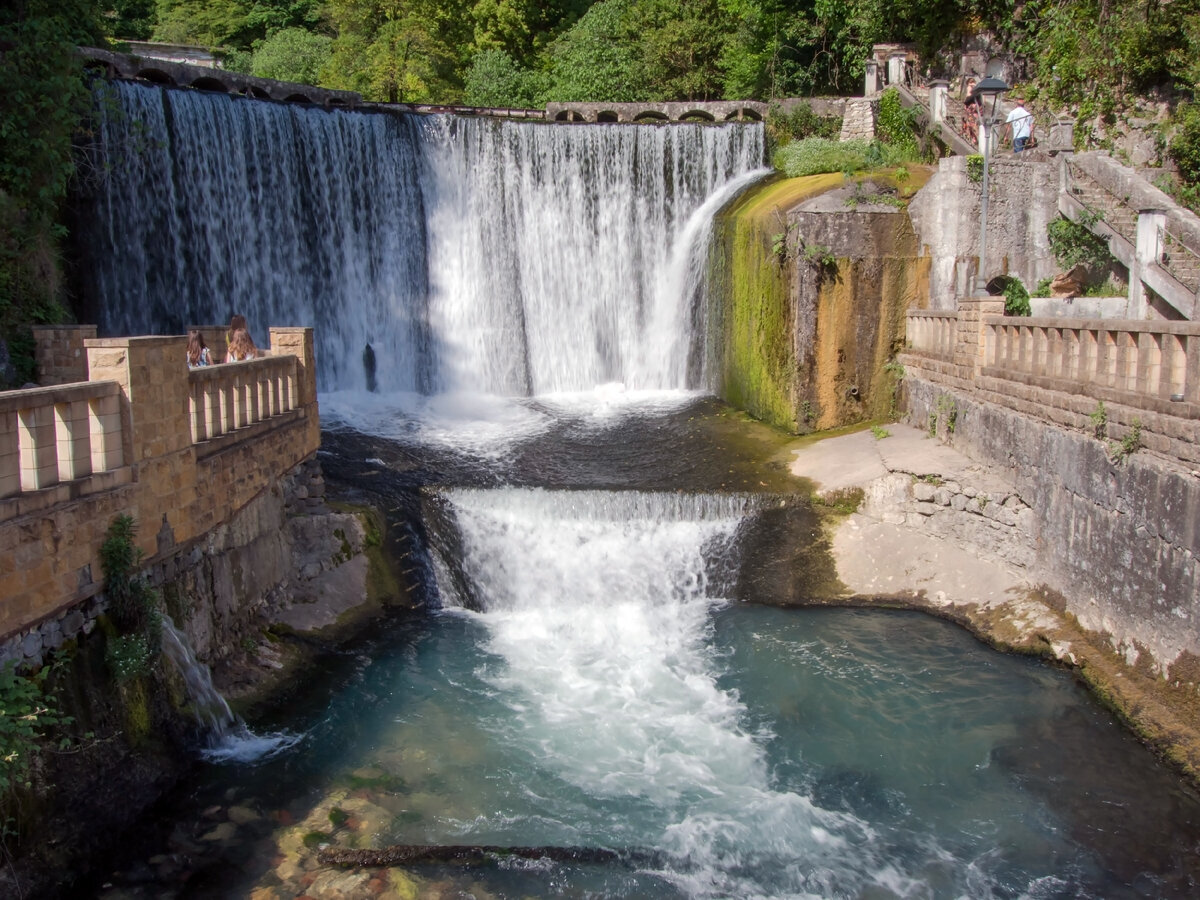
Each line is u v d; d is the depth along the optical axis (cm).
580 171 2488
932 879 909
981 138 2100
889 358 1973
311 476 1484
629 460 1838
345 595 1411
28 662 780
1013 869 921
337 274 2306
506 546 1556
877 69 2977
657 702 1235
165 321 2056
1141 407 1183
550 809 998
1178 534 1105
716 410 2183
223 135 2116
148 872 841
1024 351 1496
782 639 1407
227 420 1166
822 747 1132
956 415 1678
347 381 2341
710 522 1583
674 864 920
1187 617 1095
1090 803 1016
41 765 799
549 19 4338
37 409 788
